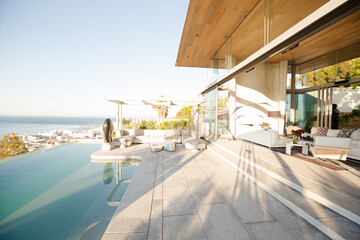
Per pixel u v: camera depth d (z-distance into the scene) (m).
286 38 2.41
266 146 5.73
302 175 2.89
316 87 7.27
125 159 5.73
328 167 3.31
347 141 3.36
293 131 4.51
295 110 8.55
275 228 1.84
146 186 3.09
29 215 2.53
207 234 1.77
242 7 3.94
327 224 1.72
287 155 4.41
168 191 2.87
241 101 7.91
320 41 5.52
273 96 8.16
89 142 9.19
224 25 4.77
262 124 8.05
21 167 4.90
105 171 4.62
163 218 2.07
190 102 9.59
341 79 6.37
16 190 3.40
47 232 2.14
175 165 4.46
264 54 3.11
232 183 3.18
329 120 6.78
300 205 2.12
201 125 9.10
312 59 7.46
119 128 8.80
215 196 2.66
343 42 5.61
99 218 2.45
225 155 4.92
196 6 3.91
